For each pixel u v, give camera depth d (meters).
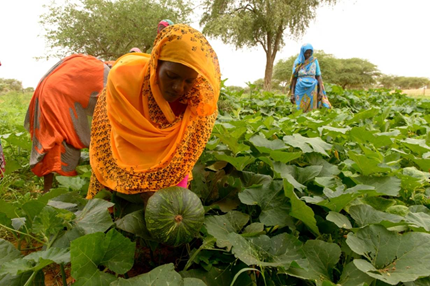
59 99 3.56
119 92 2.20
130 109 2.21
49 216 2.07
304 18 31.52
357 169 3.28
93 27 24.80
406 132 5.05
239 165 2.98
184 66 1.99
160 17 25.36
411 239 2.04
